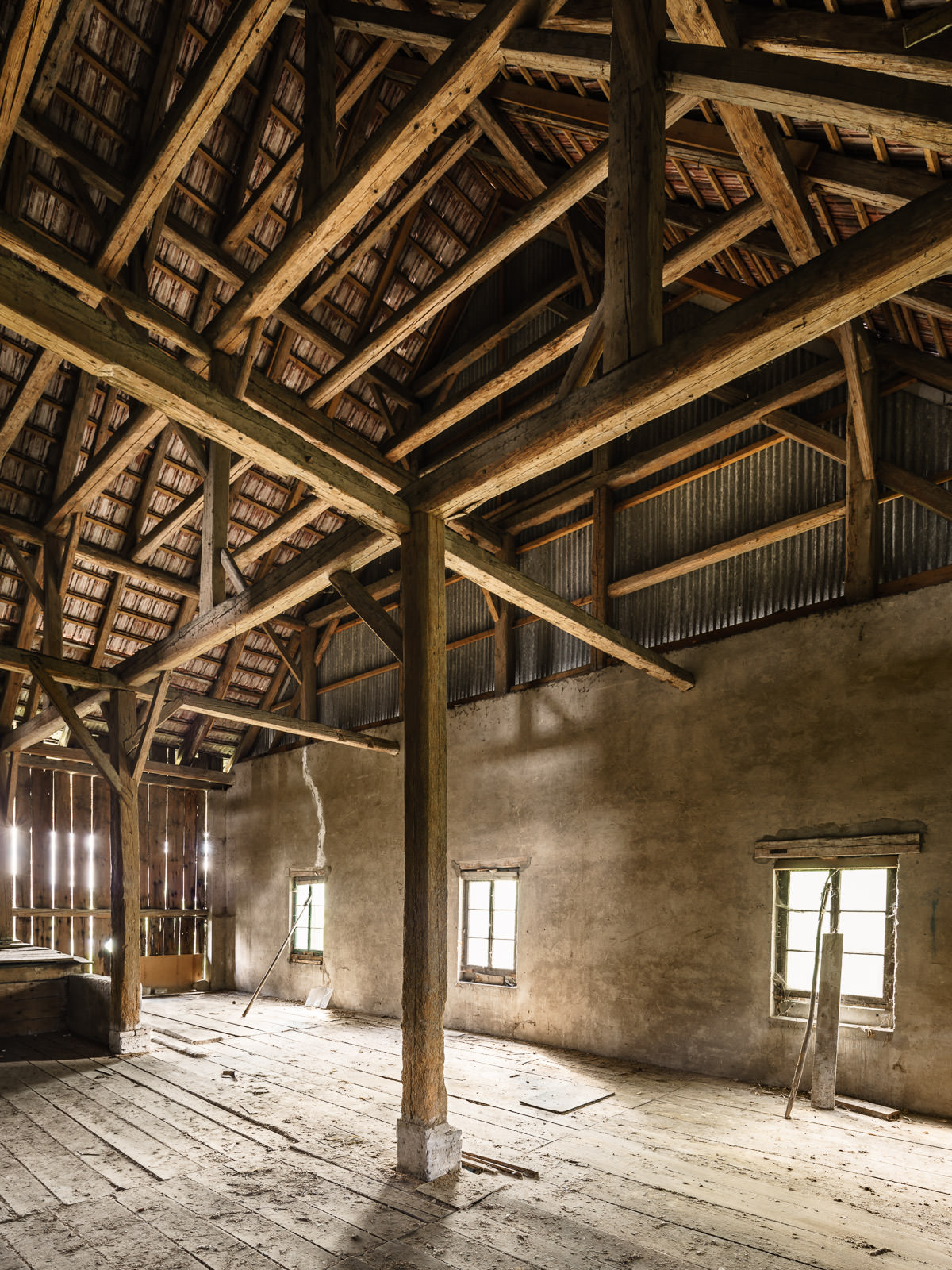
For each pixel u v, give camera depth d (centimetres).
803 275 315
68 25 571
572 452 424
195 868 1355
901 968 616
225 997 1217
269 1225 395
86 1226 395
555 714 903
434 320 1038
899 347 697
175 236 745
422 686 500
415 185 760
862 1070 623
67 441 909
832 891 673
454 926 970
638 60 368
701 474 837
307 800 1226
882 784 651
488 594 993
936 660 637
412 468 1087
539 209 622
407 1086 472
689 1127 555
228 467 738
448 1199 425
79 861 1214
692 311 849
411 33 553
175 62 679
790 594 762
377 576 1191
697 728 779
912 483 680
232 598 669
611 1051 784
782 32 392
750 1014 694
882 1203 428
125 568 1029
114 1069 721
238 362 704
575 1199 428
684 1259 362
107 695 848
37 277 350
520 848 909
